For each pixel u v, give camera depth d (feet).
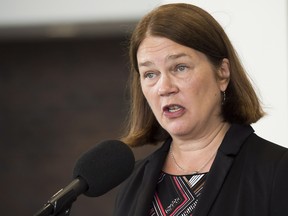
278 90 30.30
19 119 46.11
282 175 15.39
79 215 44.01
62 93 45.96
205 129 17.12
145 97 17.76
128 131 20.10
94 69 45.88
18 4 42.91
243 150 16.51
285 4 30.50
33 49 46.29
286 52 30.32
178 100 16.40
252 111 17.42
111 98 45.60
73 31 44.65
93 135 45.52
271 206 15.20
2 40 46.06
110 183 16.14
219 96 17.25
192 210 16.30
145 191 17.24
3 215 45.73
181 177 17.03
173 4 17.08
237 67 17.52
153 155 18.37
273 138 29.96
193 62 16.43
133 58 17.66
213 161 16.55
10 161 45.91
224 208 15.57
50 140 45.75
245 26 31.01
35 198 45.52
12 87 46.26
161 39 16.35
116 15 42.19
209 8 31.65
